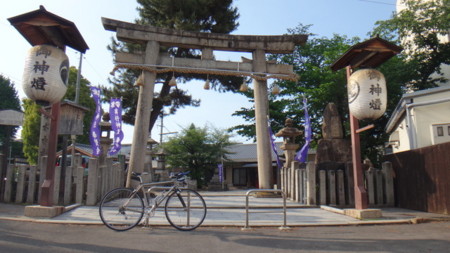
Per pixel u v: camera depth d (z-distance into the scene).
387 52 6.41
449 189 6.87
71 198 7.85
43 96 5.54
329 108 10.43
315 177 8.30
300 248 4.04
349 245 4.20
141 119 10.32
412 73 16.66
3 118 10.15
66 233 4.66
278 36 11.34
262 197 10.49
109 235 4.61
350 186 8.28
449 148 6.88
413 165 8.02
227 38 11.05
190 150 23.08
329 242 4.37
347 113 16.91
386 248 4.04
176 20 15.81
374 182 8.71
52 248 3.80
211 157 22.86
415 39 18.28
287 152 11.61
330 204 8.10
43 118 10.27
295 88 19.33
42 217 5.75
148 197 5.33
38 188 7.88
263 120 11.25
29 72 5.52
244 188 27.73
